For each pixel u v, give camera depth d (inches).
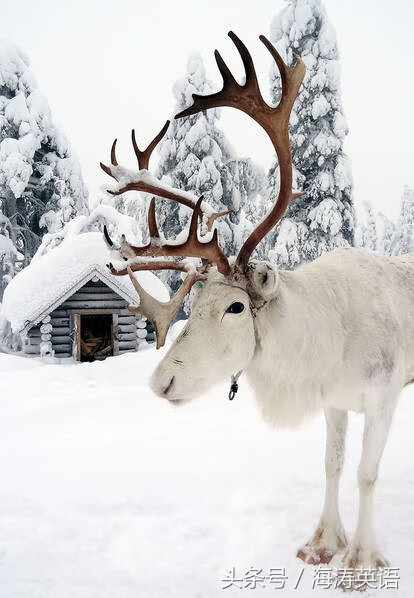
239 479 172.2
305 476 174.1
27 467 189.3
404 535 133.3
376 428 122.3
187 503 154.3
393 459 187.3
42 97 941.2
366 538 121.6
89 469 185.5
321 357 119.2
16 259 897.5
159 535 136.2
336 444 134.3
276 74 767.7
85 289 511.5
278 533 136.9
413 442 206.4
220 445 210.5
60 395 329.7
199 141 794.8
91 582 115.6
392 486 163.5
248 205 920.9
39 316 493.0
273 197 768.3
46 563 123.4
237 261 114.4
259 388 122.2
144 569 121.0
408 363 137.4
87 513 149.1
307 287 122.4
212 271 116.4
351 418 255.0
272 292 110.7
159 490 163.8
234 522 142.7
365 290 128.2
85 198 1012.5
